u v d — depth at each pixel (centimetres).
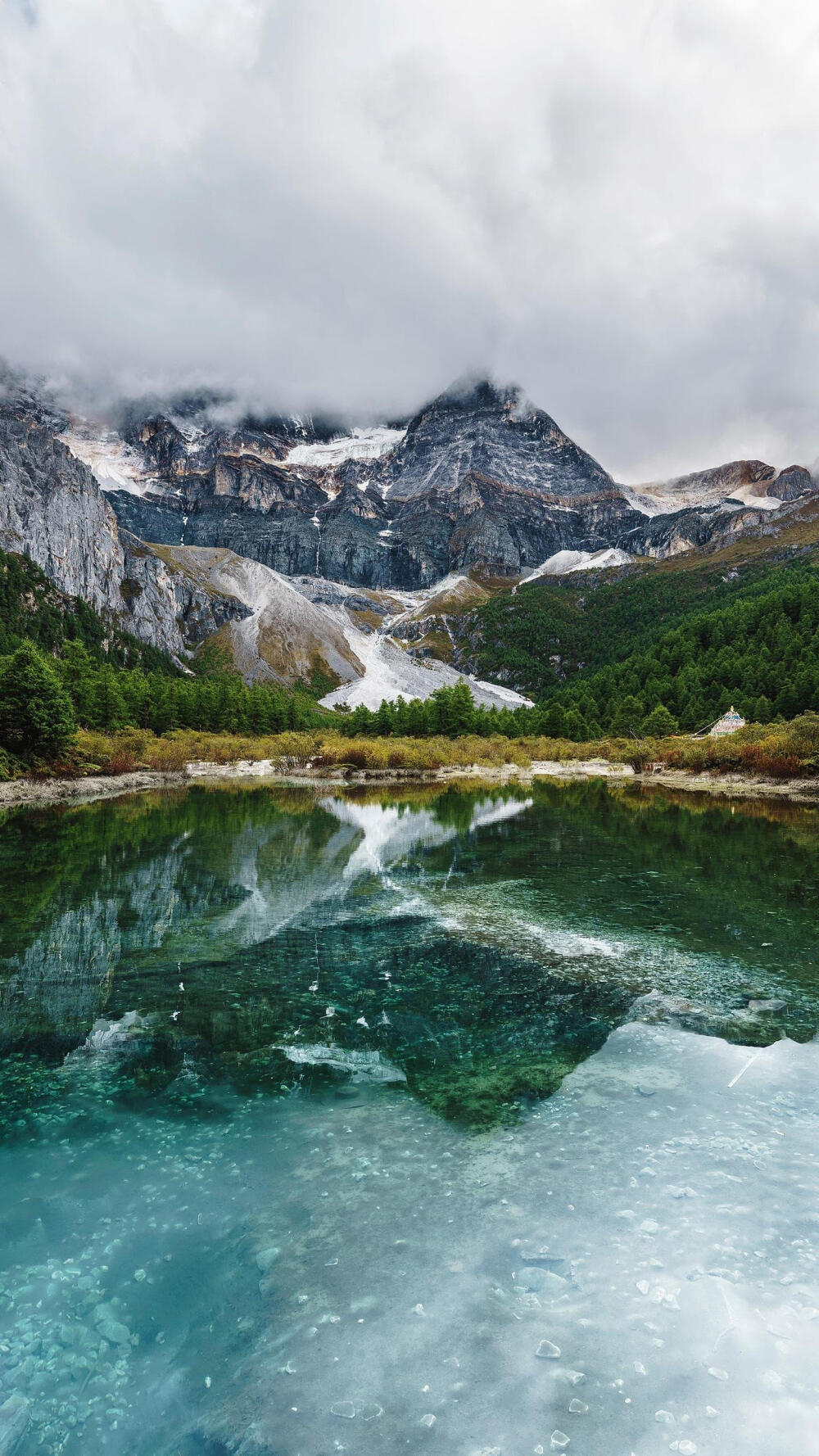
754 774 4909
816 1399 316
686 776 5425
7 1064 684
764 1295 382
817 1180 487
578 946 1034
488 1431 305
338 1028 757
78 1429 315
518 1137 553
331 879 1527
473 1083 640
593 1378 332
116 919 1198
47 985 887
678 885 1461
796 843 2089
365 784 4928
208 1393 333
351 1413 318
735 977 901
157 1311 384
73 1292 397
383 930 1119
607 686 12025
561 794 4106
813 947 1032
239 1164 523
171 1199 481
